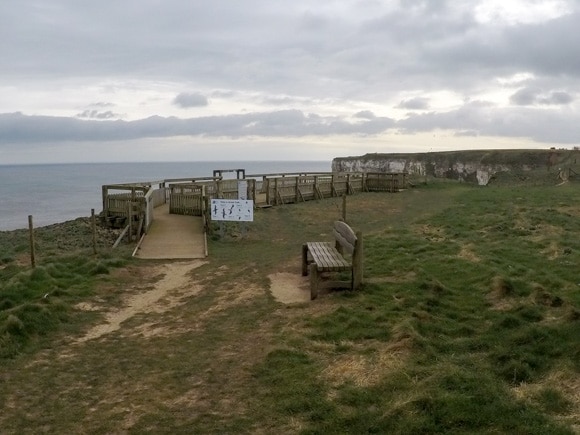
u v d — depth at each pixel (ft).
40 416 17.17
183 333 25.20
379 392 17.28
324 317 25.16
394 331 22.48
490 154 258.16
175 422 16.39
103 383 19.71
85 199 250.78
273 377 19.21
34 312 26.71
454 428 14.82
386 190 102.06
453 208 68.28
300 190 83.97
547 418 15.03
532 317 23.70
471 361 19.43
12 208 206.18
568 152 225.35
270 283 33.86
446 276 32.12
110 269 37.63
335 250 33.94
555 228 47.62
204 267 40.22
